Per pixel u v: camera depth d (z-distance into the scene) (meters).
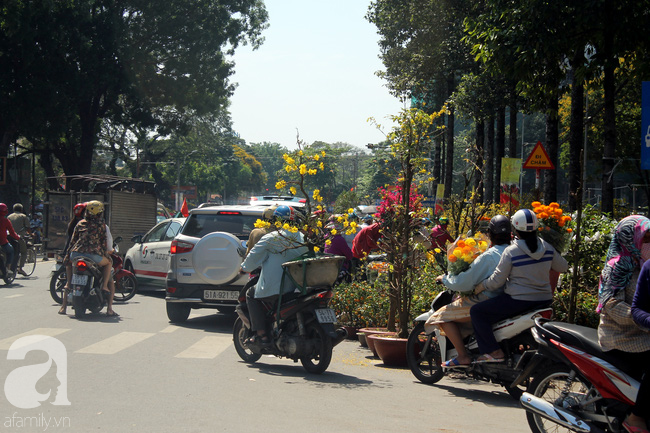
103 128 63.62
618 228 5.27
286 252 9.00
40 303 15.20
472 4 29.00
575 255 8.58
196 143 91.12
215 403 6.84
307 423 6.22
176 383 7.75
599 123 40.88
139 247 18.03
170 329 12.16
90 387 7.36
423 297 11.10
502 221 7.84
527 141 77.38
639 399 5.08
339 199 9.55
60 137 48.50
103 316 13.52
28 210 59.47
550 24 17.45
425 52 33.66
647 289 4.90
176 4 48.81
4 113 43.06
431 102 37.19
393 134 10.12
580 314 9.56
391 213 10.74
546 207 7.80
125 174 102.25
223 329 12.51
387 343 9.78
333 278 8.83
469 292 7.72
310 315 8.88
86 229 13.19
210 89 52.25
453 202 11.47
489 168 34.25
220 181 112.88
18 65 43.72
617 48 17.84
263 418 6.32
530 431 6.40
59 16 42.59
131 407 6.54
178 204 87.50
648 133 10.17
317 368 8.82
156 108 56.66
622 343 5.19
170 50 51.16
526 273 7.38
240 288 12.52
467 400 7.79
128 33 46.53
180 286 12.76
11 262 19.50
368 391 7.94
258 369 8.98
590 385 5.51
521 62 18.08
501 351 7.45
